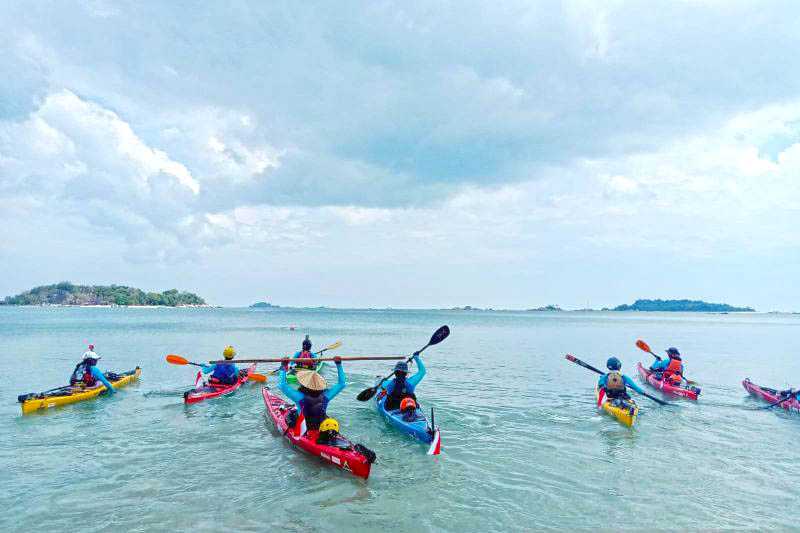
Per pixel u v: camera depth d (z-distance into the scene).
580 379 20.08
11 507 7.51
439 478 8.82
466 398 15.77
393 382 13.00
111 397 15.54
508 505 7.71
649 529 6.96
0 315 114.81
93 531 6.79
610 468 9.41
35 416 13.04
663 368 18.48
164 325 67.25
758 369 25.20
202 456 9.87
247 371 19.03
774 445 11.01
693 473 9.19
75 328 55.84
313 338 44.47
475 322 105.31
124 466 9.29
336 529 6.88
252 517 7.22
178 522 7.05
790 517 7.38
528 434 11.64
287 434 10.85
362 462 8.58
